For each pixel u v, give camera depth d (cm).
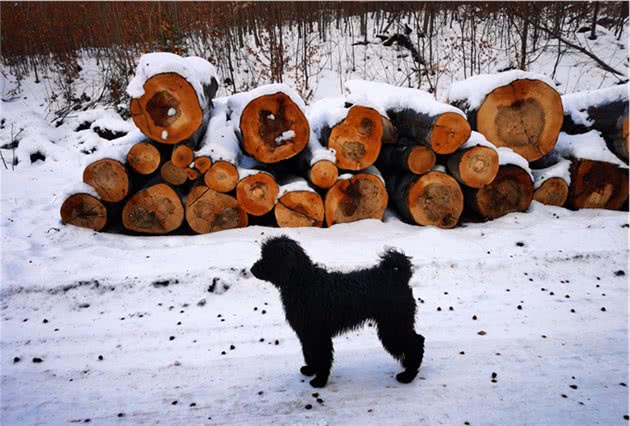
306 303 288
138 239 583
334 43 1528
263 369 330
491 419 265
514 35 1496
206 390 307
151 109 555
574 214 641
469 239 557
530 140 655
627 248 514
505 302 425
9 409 292
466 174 597
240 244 539
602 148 664
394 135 643
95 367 339
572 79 1288
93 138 1079
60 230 586
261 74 1295
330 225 605
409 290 300
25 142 1045
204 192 591
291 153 579
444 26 1591
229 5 1456
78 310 429
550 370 316
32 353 359
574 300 425
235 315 414
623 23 1481
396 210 679
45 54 1523
